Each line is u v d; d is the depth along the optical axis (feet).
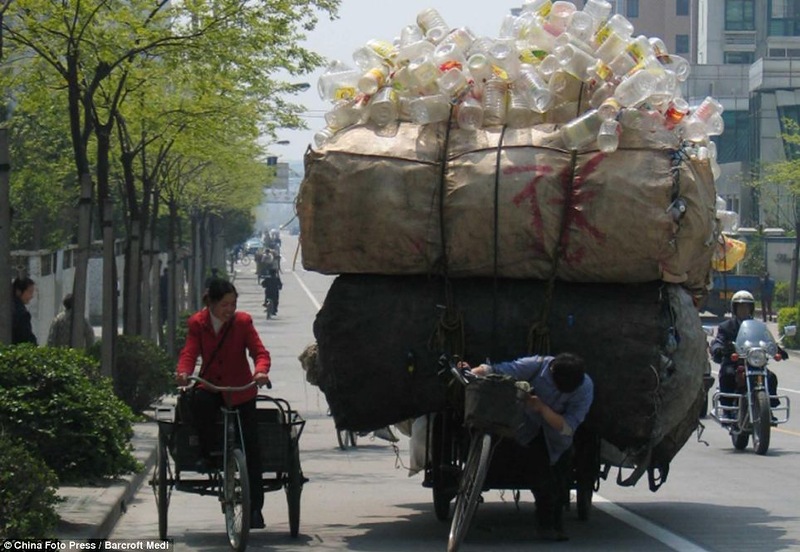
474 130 35.01
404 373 34.86
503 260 34.09
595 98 34.94
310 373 41.96
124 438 46.47
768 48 322.14
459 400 34.60
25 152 100.48
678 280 34.65
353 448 63.46
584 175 33.68
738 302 63.36
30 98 67.67
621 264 33.63
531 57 35.83
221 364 35.81
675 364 34.73
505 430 31.96
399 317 34.91
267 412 37.09
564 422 33.32
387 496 46.73
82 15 58.23
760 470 54.13
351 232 34.60
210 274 211.00
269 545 36.17
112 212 67.26
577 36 35.73
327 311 35.29
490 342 34.58
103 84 69.00
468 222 33.99
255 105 79.25
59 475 43.42
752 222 241.14
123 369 71.41
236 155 103.65
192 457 35.99
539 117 35.17
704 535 37.50
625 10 402.11
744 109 268.21
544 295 34.50
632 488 48.39
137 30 58.65
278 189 255.50
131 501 45.37
